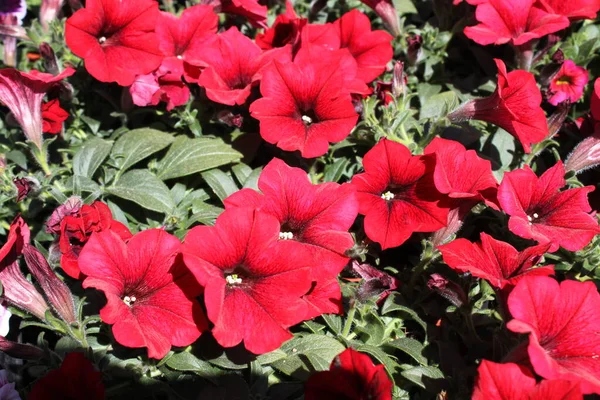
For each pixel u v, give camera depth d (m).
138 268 0.55
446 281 0.57
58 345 0.57
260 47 0.71
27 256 0.54
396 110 0.69
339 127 0.63
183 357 0.57
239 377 0.56
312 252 0.57
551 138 0.68
